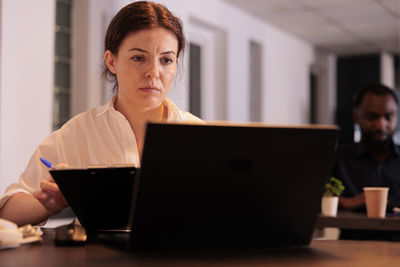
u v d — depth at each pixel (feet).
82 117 5.30
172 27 4.88
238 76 21.75
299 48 26.76
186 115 5.71
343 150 9.11
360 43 27.50
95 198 3.73
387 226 6.84
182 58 5.59
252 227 3.37
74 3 14.85
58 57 14.47
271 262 3.08
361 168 8.88
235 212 3.29
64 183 3.67
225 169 3.17
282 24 23.94
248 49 22.54
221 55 21.09
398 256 3.30
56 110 14.38
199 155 3.09
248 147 3.18
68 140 5.21
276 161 3.27
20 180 5.01
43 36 13.12
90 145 5.17
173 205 3.15
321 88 29.89
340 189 7.53
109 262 3.01
